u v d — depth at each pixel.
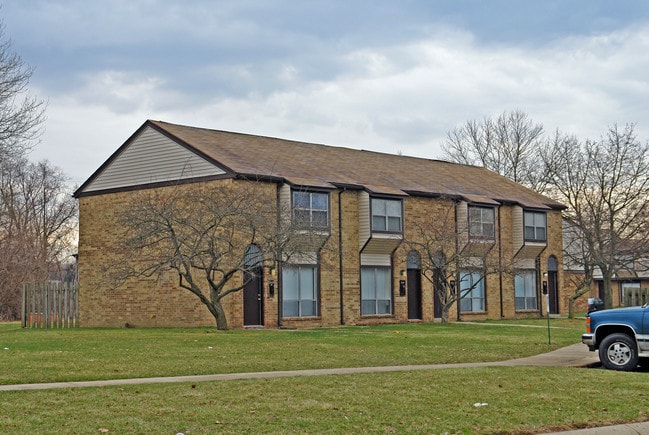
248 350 21.02
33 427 10.85
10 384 14.60
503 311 43.72
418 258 39.59
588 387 15.36
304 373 16.77
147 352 20.14
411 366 18.58
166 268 31.05
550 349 23.19
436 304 40.72
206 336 25.73
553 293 47.22
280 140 41.81
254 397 13.43
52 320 35.25
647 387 15.44
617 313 18.98
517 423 12.26
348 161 41.59
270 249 29.80
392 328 33.03
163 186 34.84
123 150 36.78
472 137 70.62
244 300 33.06
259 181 33.16
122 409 12.16
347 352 21.05
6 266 51.50
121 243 32.75
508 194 46.03
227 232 30.69
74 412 11.86
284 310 34.19
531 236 45.25
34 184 63.66
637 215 46.72
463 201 41.12
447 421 12.17
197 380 15.34
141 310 35.34
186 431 10.99
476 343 24.45
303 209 34.00
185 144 34.44
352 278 36.62
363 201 36.91
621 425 12.37
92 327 35.81
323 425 11.59
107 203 37.09
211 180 33.12
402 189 38.69
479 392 14.52
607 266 48.09
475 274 41.44
